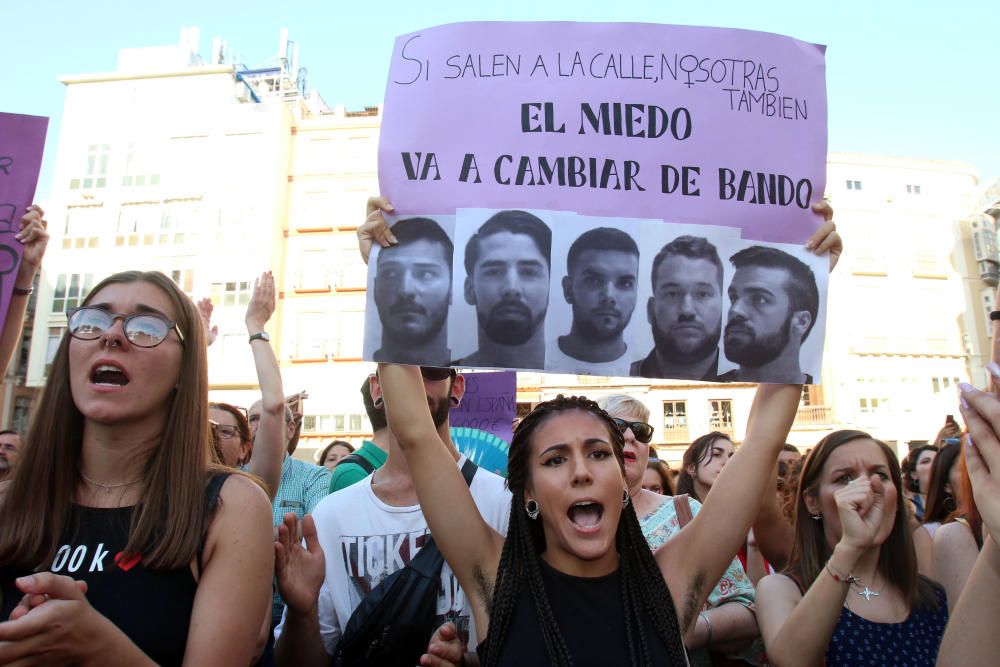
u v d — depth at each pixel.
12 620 1.47
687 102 2.50
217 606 1.82
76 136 32.31
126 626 1.77
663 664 2.05
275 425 3.55
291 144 32.16
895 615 2.67
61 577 1.51
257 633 1.91
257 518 1.97
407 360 2.35
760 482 2.35
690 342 2.38
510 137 2.44
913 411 30.03
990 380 1.79
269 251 30.23
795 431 29.38
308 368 29.86
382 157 2.45
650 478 4.72
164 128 31.95
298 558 2.40
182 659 1.81
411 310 2.37
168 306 2.09
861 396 29.89
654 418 28.47
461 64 2.49
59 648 1.49
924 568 3.51
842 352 30.14
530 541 2.24
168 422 2.02
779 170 2.51
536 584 2.16
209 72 32.25
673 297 2.39
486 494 2.83
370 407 3.64
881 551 2.78
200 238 30.62
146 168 31.67
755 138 2.51
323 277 30.59
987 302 31.62
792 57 2.58
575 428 2.23
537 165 2.43
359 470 3.49
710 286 2.41
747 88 2.53
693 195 2.45
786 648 2.45
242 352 29.59
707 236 2.43
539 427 2.28
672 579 2.28
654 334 2.37
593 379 28.80
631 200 2.43
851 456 2.80
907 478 6.11
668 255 2.41
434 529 2.34
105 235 31.16
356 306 30.22
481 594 2.27
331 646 2.70
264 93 36.22
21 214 2.68
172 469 1.95
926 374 30.52
